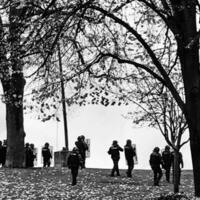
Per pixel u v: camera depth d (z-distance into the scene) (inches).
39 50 661.3
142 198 896.9
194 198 652.1
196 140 655.8
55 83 694.5
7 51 641.0
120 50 745.0
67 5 647.1
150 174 1459.2
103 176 1293.1
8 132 1429.6
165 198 741.9
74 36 685.3
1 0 640.4
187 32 660.7
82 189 1020.5
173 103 968.3
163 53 794.8
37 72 692.7
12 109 1427.2
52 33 659.4
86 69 700.0
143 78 783.1
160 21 767.1
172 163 1343.5
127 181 1214.9
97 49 715.4
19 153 1425.9
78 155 1099.9
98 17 690.2
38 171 1296.8
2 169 1316.4
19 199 850.1
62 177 1213.1
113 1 682.8
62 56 704.4
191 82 661.9
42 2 649.6
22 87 976.3
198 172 657.0
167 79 660.7
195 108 658.8
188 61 663.8
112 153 1325.0
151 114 971.3
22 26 639.8
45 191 959.0
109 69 751.7
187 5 654.5
